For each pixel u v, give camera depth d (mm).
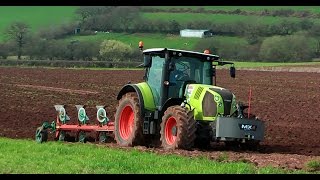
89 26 121250
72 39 116250
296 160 23953
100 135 33969
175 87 31250
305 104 59438
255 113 51688
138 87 31734
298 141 36219
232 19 138875
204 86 30203
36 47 111250
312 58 126812
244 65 118500
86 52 112500
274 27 134250
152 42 126188
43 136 33438
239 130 28672
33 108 52688
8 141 30375
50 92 66688
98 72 100438
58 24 117312
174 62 31359
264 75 98812
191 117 28812
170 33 130750
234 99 30047
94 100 60562
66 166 21141
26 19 116250
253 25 133500
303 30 134625
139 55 113938
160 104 31000
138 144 31297
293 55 126750
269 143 35000
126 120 32344
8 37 110375
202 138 29609
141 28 129375
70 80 84188
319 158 24703
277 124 44875
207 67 32062
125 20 127812
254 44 128125
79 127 34406
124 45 114562
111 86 76938
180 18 136625
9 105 54062
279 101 62156
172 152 26781
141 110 30922
